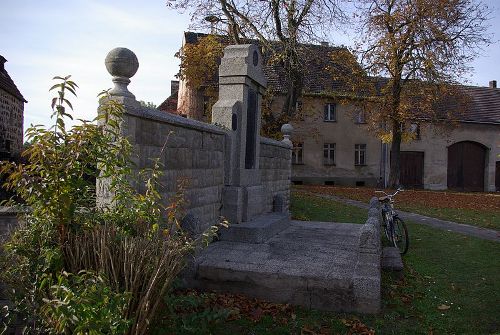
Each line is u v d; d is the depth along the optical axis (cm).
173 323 393
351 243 827
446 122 3077
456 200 2209
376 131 3022
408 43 2638
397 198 2141
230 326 480
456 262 820
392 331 486
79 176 362
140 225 384
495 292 638
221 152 866
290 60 2256
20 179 337
